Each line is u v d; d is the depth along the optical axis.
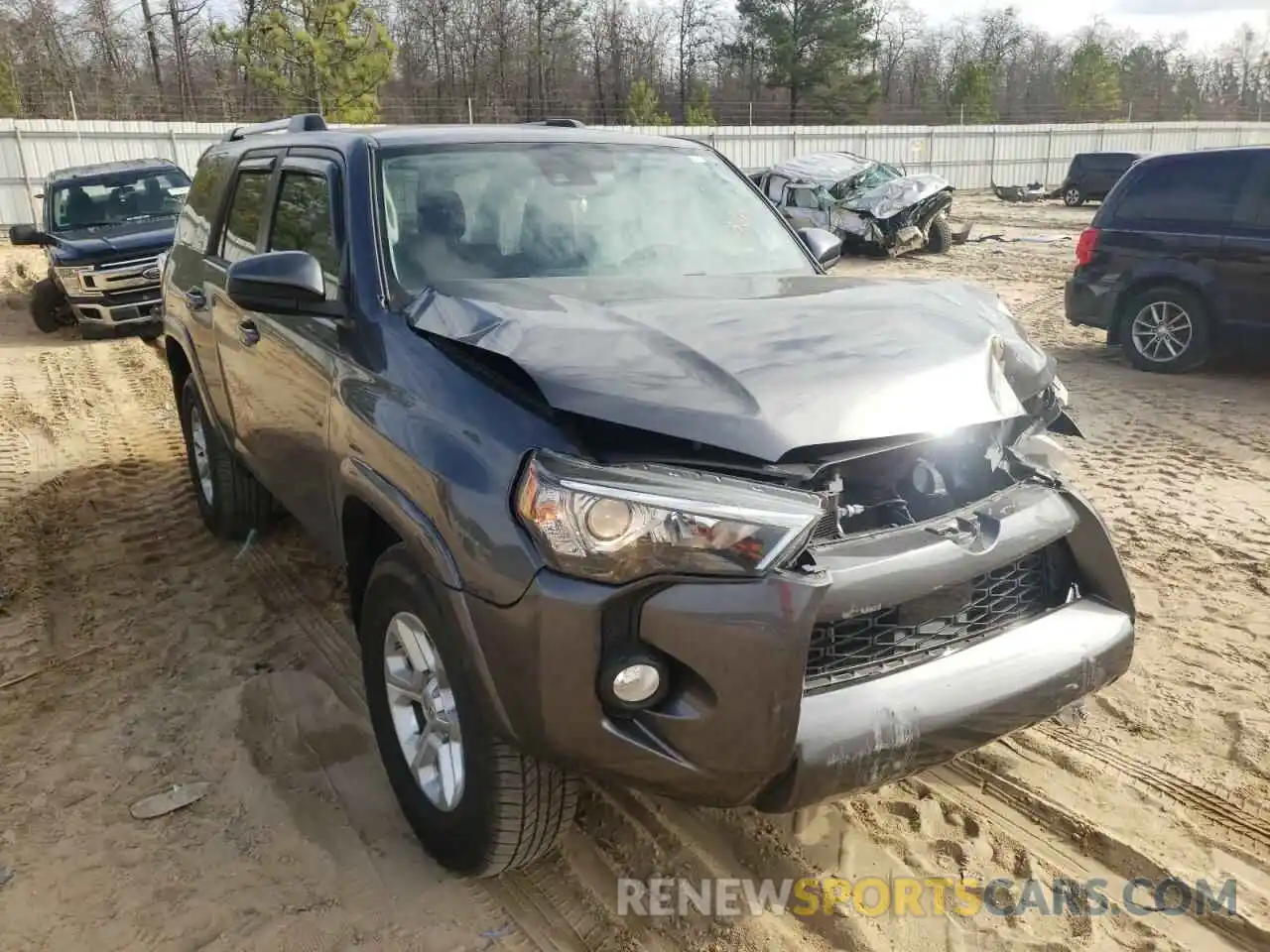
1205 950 2.61
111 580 4.94
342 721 3.67
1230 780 3.26
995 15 72.81
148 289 11.55
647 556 2.21
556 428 2.38
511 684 2.34
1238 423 7.28
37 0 41.44
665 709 2.29
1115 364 9.37
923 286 3.32
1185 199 8.66
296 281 3.05
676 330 2.69
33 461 6.95
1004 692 2.54
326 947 2.64
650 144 4.17
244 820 3.14
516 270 3.39
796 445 2.30
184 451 7.10
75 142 25.73
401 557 2.74
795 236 4.08
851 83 52.47
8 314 13.77
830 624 2.40
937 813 3.14
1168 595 4.60
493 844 2.63
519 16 53.22
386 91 51.44
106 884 2.88
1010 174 38.47
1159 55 75.44
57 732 3.65
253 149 4.59
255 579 4.91
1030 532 2.61
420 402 2.69
